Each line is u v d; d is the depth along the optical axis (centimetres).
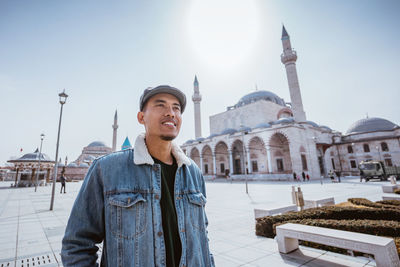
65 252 122
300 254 462
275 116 4781
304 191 1722
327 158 4541
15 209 1104
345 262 414
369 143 4406
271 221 599
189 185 167
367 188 1833
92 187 138
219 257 455
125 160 146
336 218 632
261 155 4047
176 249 140
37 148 3319
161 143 161
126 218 126
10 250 521
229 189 2138
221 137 4294
